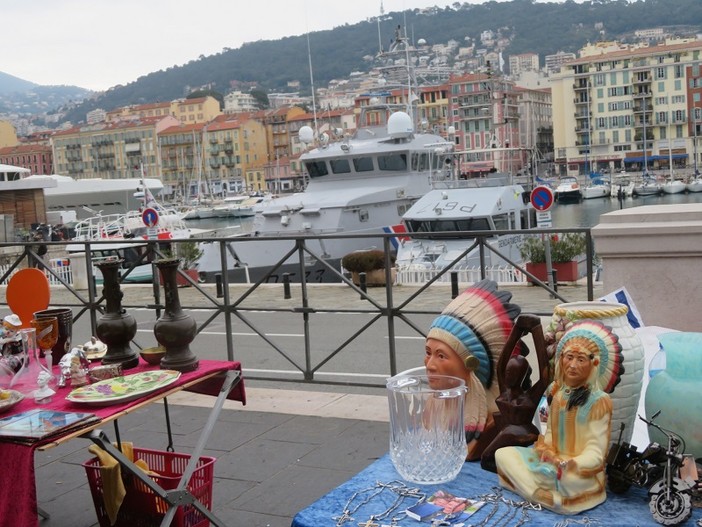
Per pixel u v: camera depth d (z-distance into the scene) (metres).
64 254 26.81
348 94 173.88
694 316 3.95
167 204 109.12
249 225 35.41
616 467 2.12
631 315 3.45
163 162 151.00
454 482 2.25
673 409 2.23
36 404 3.04
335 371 8.71
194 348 10.66
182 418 5.48
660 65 113.69
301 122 147.62
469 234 5.59
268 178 142.00
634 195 86.94
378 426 5.09
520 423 2.27
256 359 9.70
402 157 22.53
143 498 3.27
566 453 2.06
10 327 3.50
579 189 86.38
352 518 2.05
